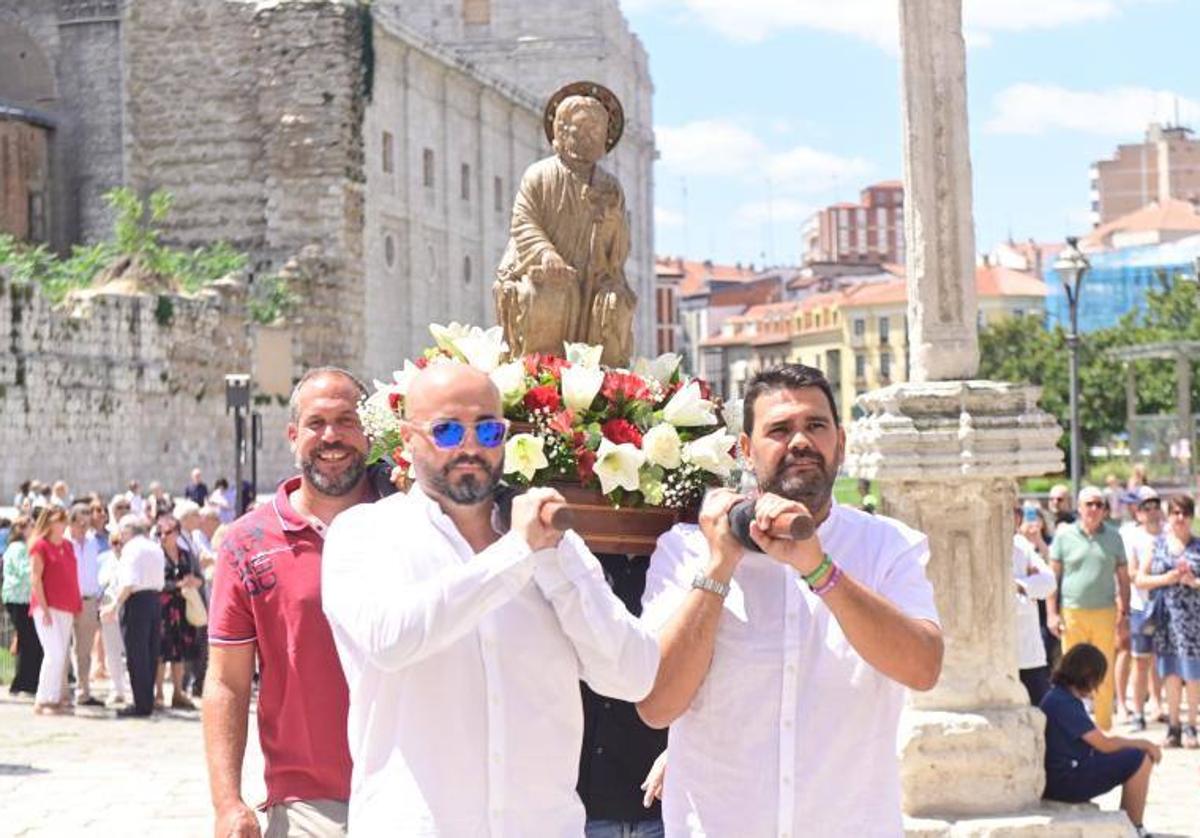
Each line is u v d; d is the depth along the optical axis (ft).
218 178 211.82
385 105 218.59
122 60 211.61
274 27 209.05
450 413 18.28
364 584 18.13
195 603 76.28
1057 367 289.12
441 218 235.81
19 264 177.68
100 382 153.79
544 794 18.38
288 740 23.29
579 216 34.17
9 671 88.22
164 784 56.18
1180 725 60.29
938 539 37.47
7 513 112.37
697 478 25.93
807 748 19.12
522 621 18.38
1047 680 56.29
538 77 304.30
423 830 17.94
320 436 23.65
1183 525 60.29
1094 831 35.83
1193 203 506.89
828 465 19.47
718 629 19.33
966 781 36.45
